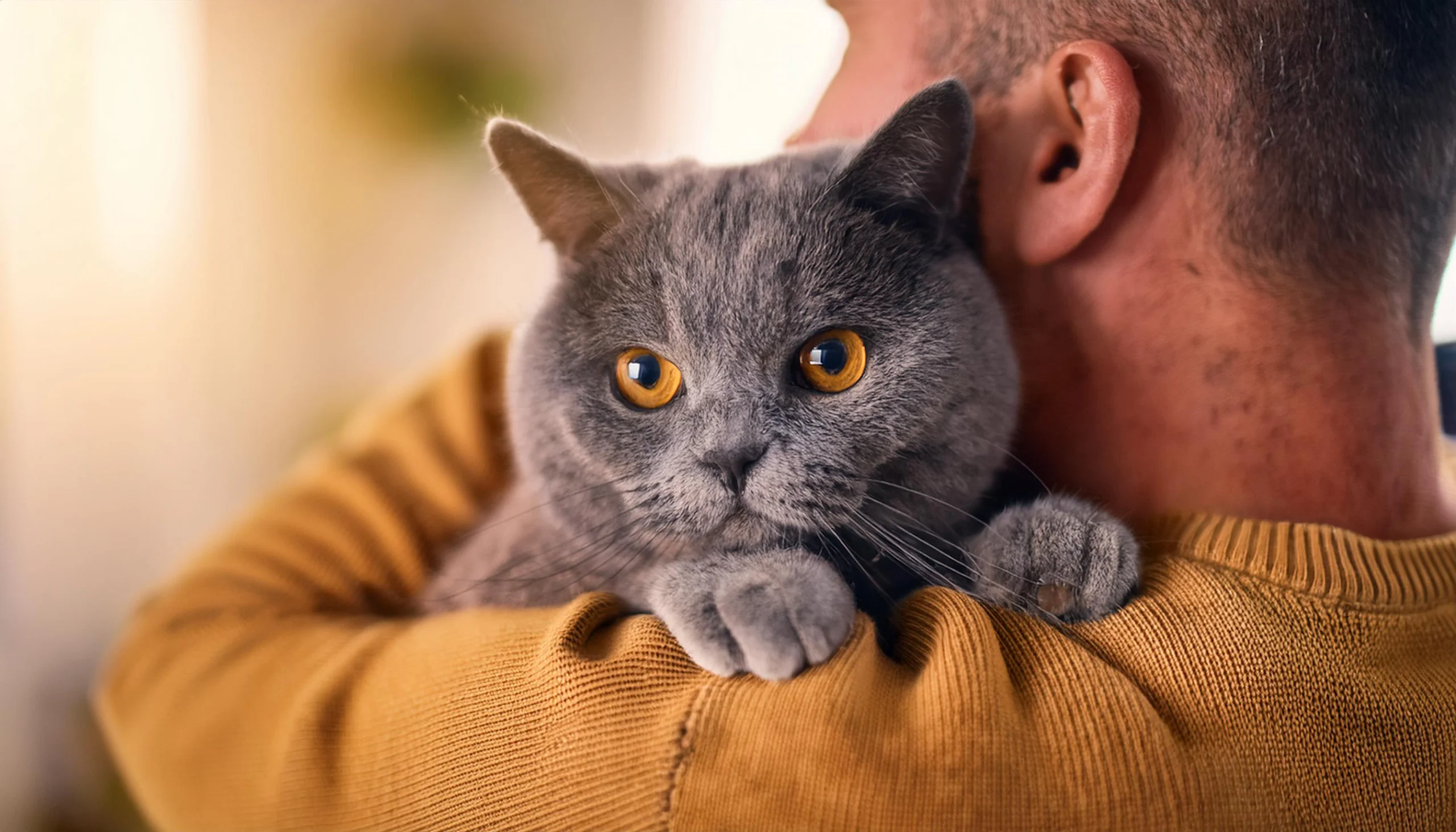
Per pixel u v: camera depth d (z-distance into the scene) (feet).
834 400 1.45
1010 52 1.48
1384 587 1.33
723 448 1.42
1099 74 1.40
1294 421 1.43
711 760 1.25
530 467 1.60
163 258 2.60
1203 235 1.42
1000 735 1.23
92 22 2.42
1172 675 1.30
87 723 2.53
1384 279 1.42
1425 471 1.47
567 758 1.29
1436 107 1.39
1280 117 1.38
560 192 1.55
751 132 2.20
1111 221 1.46
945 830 1.21
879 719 1.26
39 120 2.37
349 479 1.86
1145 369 1.47
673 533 1.48
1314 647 1.31
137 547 2.67
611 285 1.52
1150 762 1.23
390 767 1.38
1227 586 1.34
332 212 2.86
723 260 1.47
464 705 1.35
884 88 1.60
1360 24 1.36
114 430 2.60
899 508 1.48
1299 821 1.25
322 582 1.77
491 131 1.54
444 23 2.88
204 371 2.74
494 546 1.69
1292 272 1.41
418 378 2.09
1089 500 1.50
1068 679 1.28
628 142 2.97
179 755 1.59
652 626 1.35
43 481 2.52
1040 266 1.51
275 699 1.53
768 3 2.14
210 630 1.71
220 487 2.79
